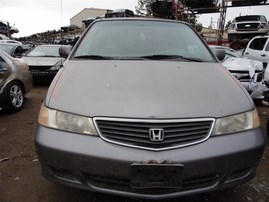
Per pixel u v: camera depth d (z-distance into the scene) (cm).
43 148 244
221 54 396
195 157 231
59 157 239
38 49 1031
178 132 236
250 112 261
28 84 642
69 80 283
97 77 284
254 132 255
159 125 233
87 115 241
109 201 281
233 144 241
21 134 460
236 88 283
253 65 694
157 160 227
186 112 240
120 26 396
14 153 388
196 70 307
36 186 308
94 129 238
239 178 254
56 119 249
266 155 390
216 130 242
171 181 230
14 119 545
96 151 232
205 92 265
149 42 367
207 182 245
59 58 947
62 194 293
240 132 249
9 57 600
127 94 255
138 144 233
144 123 234
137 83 270
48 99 264
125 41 368
